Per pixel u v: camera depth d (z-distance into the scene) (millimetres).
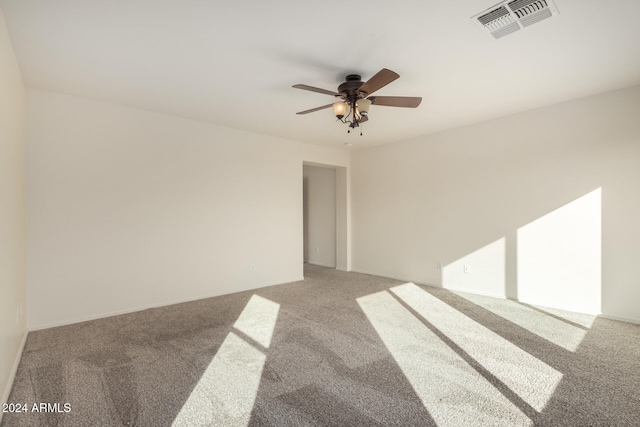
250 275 4930
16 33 2254
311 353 2688
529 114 4051
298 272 5559
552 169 3889
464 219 4719
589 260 3643
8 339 2188
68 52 2531
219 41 2387
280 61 2697
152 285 3982
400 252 5562
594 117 3578
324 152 5949
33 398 2049
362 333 3123
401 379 2271
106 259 3654
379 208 5891
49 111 3324
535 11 2059
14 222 2514
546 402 1998
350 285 5141
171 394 2094
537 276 4035
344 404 1981
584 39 2398
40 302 3256
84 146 3521
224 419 1847
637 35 2346
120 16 2072
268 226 5152
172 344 2875
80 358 2604
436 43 2432
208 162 4480
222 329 3242
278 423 1807
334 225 6801
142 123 3918
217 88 3271
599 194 3566
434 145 5066
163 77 3004
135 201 3857
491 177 4418
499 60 2715
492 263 4430
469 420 1830
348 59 2666
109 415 1882
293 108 3875
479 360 2555
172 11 2021
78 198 3480
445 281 4953
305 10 2023
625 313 3416
